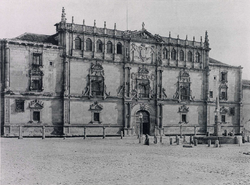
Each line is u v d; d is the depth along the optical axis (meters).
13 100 62.62
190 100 80.88
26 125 63.28
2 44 62.69
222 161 33.25
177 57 79.75
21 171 26.30
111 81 71.88
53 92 66.38
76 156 35.06
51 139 58.69
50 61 66.38
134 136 71.56
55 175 24.89
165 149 44.06
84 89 68.94
